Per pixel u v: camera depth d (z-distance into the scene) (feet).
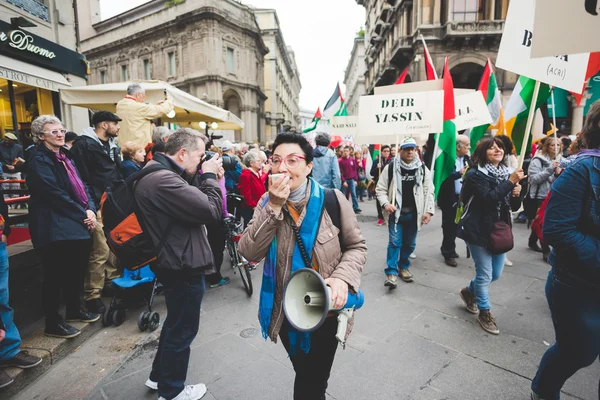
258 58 115.03
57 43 23.47
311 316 4.36
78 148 10.72
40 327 9.67
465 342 9.22
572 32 5.28
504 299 11.82
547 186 16.92
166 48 98.58
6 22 18.52
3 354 7.54
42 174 8.55
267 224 4.66
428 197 12.99
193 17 90.53
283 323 5.16
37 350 8.39
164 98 15.21
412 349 8.93
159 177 6.24
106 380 7.93
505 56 8.61
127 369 8.34
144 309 11.65
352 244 5.12
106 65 113.50
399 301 11.89
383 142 18.02
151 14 100.99
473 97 17.24
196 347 9.24
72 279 9.75
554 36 5.41
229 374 8.05
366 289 13.01
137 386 7.70
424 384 7.57
